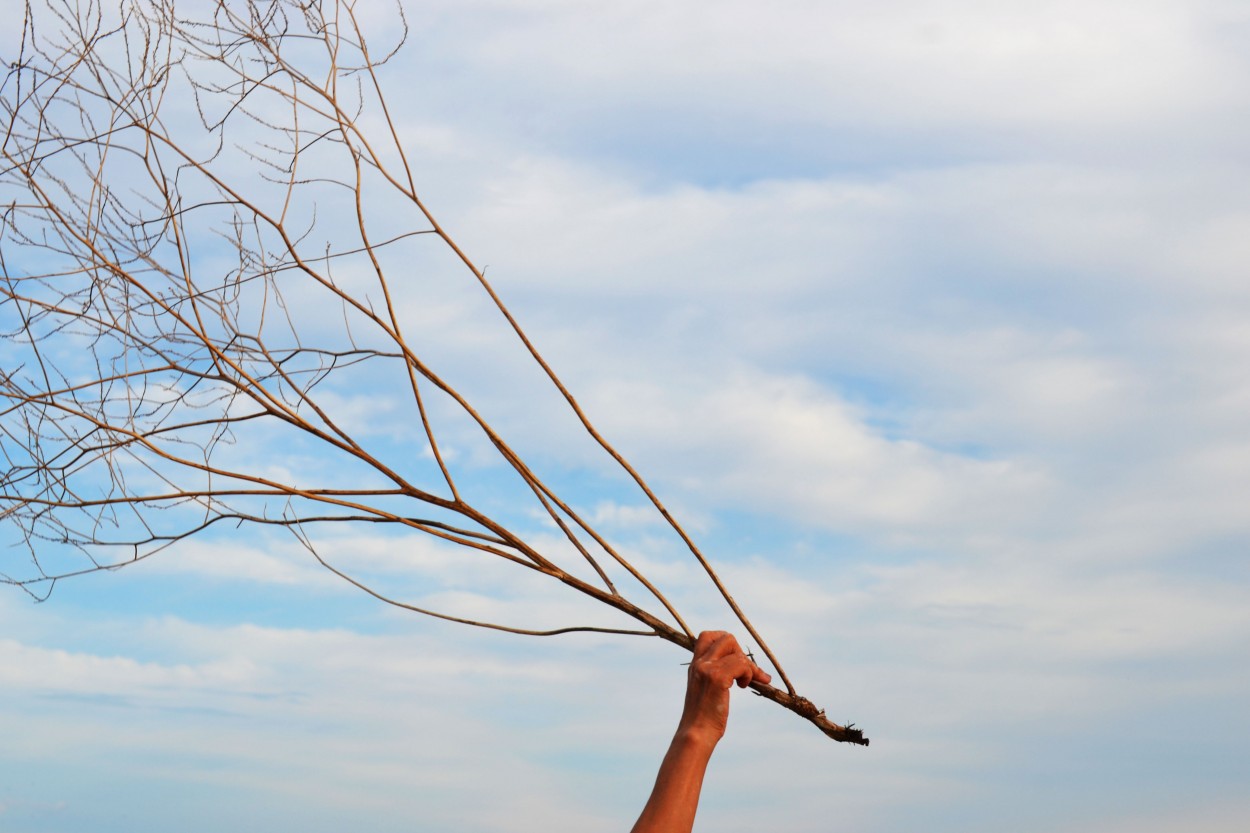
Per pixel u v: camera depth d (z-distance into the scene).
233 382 2.37
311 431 2.35
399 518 2.34
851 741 2.24
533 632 2.31
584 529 2.31
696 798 1.42
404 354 2.31
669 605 2.26
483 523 2.32
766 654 2.26
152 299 2.37
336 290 2.35
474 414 2.30
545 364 2.31
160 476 2.41
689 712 1.50
